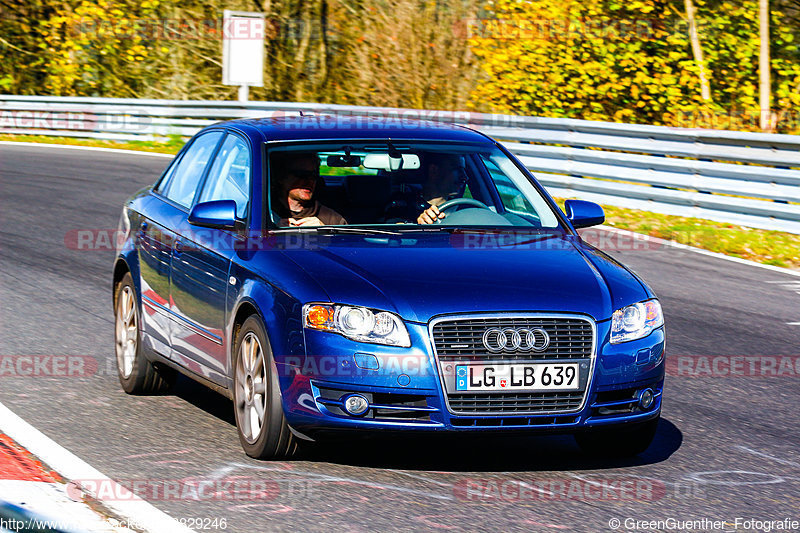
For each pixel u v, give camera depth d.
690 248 26.69
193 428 12.27
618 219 30.53
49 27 70.19
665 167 30.78
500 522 9.30
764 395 14.61
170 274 13.04
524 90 48.28
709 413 13.66
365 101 62.69
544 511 9.64
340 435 10.34
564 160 34.03
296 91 66.06
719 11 48.62
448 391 10.20
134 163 43.69
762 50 46.50
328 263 10.92
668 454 11.78
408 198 12.68
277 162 12.52
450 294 10.42
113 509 9.26
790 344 17.69
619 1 46.47
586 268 11.34
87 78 69.81
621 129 32.22
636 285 11.30
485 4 50.84
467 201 12.84
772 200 28.69
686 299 21.02
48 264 23.53
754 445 12.24
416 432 10.23
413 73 60.34
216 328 11.84
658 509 9.81
